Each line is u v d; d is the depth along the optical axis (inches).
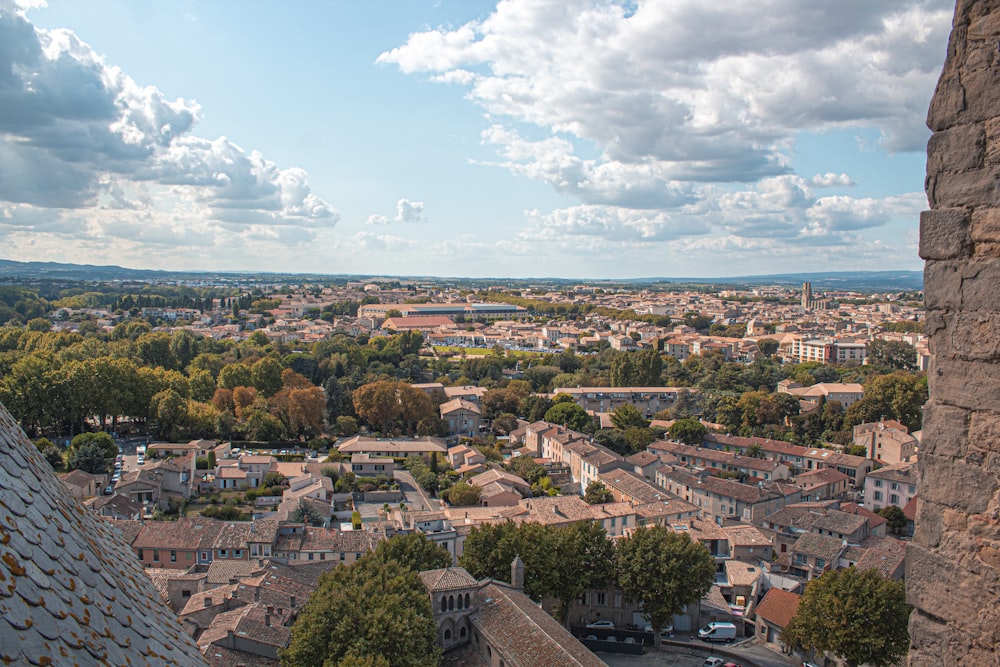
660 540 3353.8
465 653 2694.4
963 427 569.6
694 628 3582.7
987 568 550.3
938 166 592.7
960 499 569.9
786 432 7273.6
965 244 570.6
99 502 4539.9
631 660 3221.0
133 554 642.2
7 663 341.7
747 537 4256.9
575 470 6092.5
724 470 5925.2
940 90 589.3
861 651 2800.2
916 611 600.1
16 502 444.5
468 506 5034.5
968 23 569.3
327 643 2301.9
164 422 6727.4
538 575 3198.8
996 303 548.4
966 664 561.6
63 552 465.7
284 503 4940.9
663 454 6348.4
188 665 524.7
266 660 2635.3
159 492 5103.3
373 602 2405.3
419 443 6771.7
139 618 510.9
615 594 3604.8
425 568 3127.5
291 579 3334.2
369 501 5472.4
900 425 6811.0
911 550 604.1
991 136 555.2
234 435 7096.5
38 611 389.1
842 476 5816.9
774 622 3403.1
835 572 3063.5
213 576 3469.5
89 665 402.3
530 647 2443.4
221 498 5329.7
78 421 6806.1
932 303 596.1
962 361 572.4
